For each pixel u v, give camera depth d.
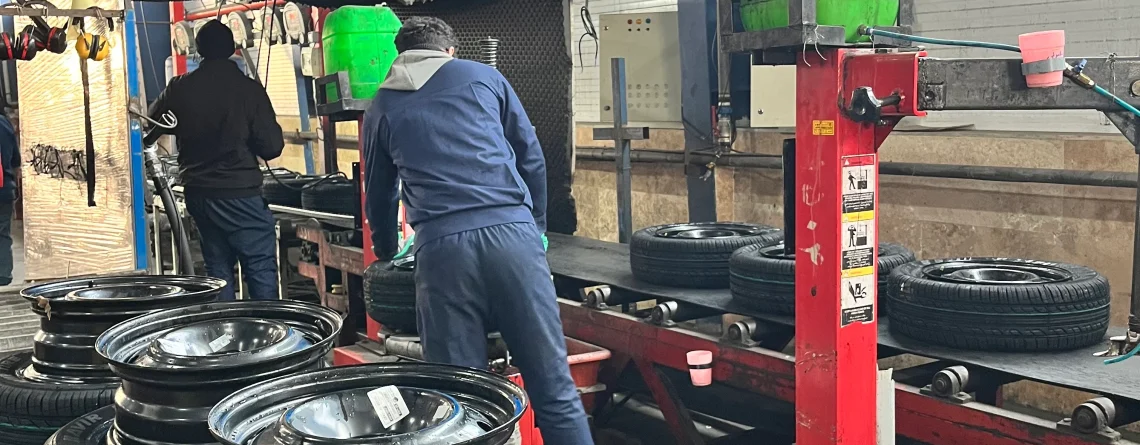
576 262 4.32
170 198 4.68
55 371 2.14
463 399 1.53
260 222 4.80
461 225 2.73
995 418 2.47
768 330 3.15
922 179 4.48
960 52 4.28
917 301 2.91
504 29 5.05
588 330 3.73
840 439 2.52
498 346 3.29
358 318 4.56
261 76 8.48
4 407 2.09
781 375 2.95
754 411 3.56
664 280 3.73
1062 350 2.78
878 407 2.58
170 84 4.67
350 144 7.93
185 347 1.81
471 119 2.80
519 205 2.81
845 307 2.47
